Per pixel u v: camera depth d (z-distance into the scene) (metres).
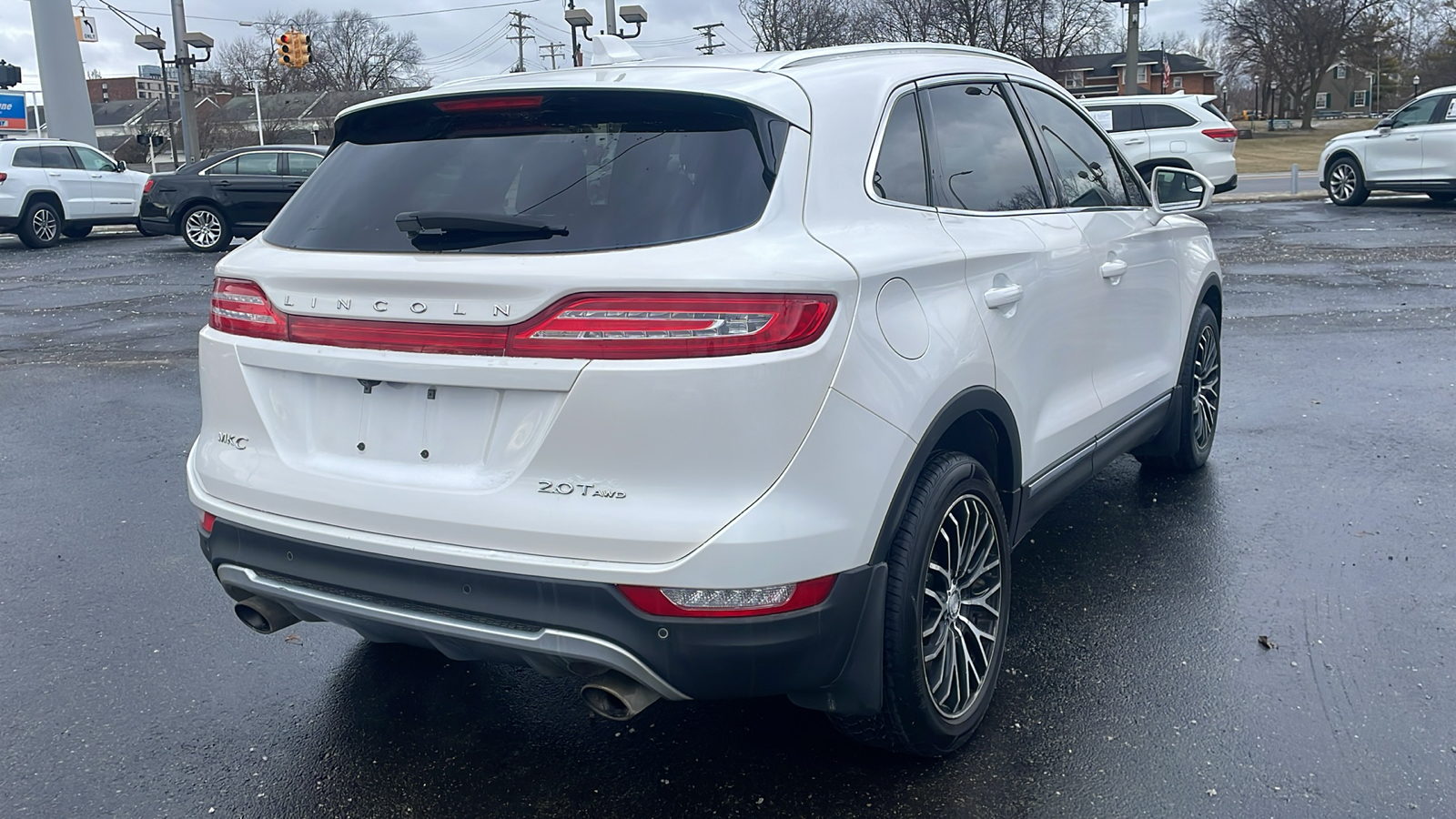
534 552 2.46
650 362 2.36
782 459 2.40
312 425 2.76
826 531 2.46
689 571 2.37
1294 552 4.39
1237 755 3.00
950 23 56.38
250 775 3.04
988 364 3.07
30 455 6.29
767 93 2.73
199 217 18.80
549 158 2.71
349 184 2.93
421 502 2.56
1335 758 2.97
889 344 2.64
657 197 2.54
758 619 2.41
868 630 2.63
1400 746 3.02
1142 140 18.55
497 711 3.38
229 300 2.88
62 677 3.61
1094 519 4.86
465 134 2.89
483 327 2.46
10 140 19.97
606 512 2.40
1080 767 2.97
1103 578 4.21
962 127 3.48
